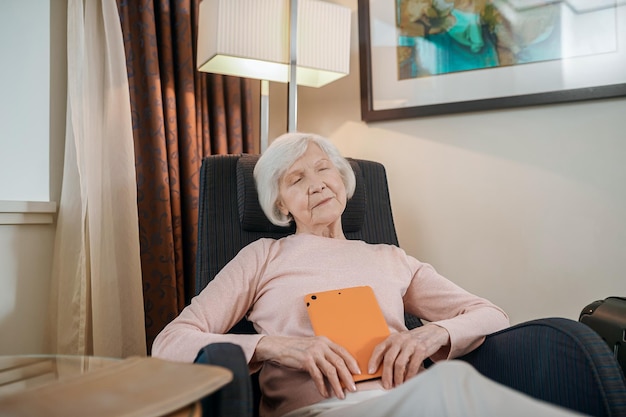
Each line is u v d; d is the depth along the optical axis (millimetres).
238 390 665
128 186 1629
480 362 1078
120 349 1569
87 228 1554
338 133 2061
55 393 567
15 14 1567
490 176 1763
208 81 1974
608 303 1110
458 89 1803
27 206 1432
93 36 1613
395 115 1902
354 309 1059
